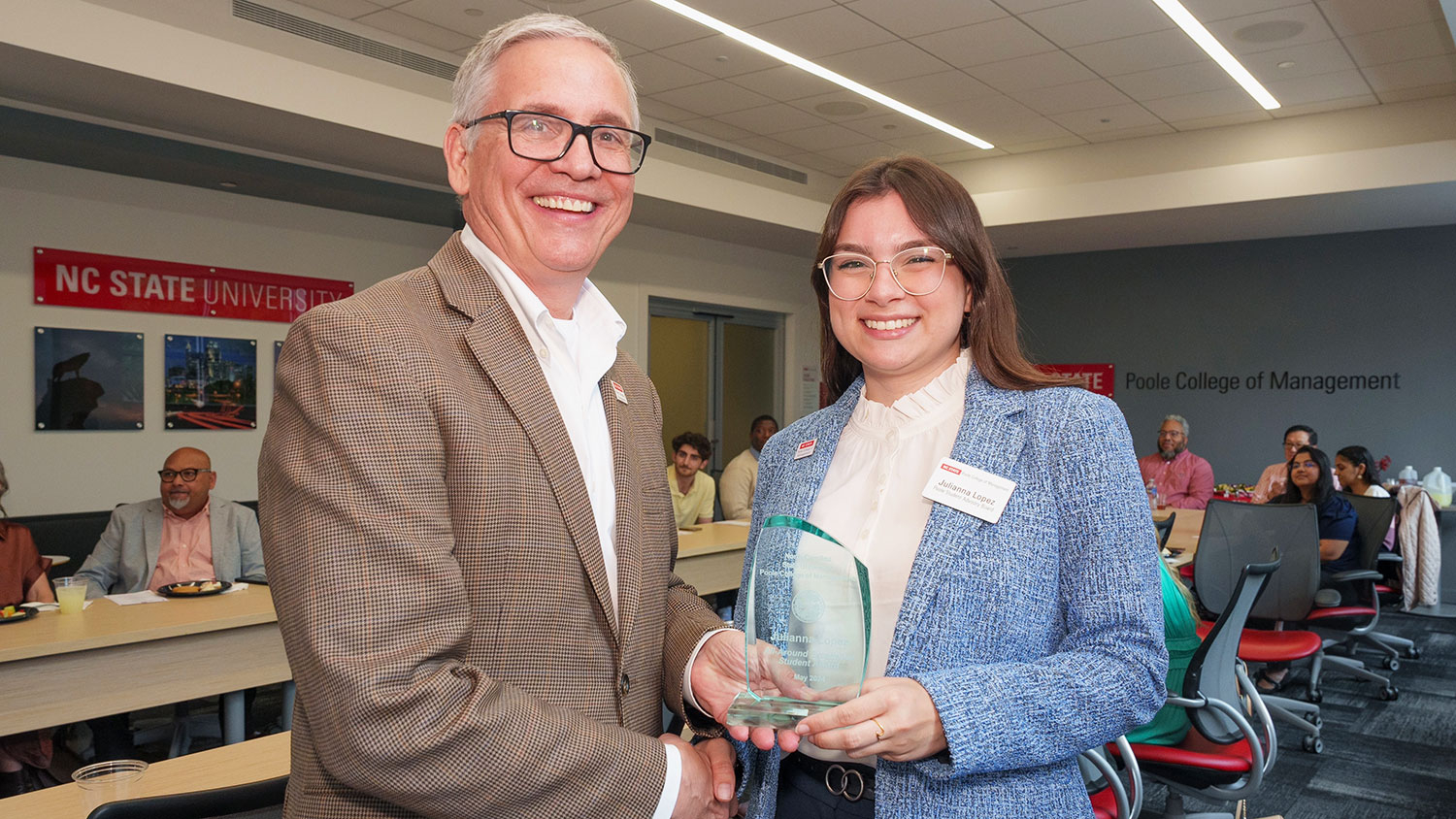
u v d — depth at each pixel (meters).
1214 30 5.48
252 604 3.26
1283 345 9.20
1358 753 4.11
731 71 6.10
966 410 1.18
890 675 1.07
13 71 4.22
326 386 0.91
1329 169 7.06
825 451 1.33
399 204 6.27
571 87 1.08
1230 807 3.37
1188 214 7.95
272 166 5.53
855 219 1.23
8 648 2.57
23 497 5.16
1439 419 8.49
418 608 0.88
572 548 1.02
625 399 1.24
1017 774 1.07
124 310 5.49
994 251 1.23
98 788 1.47
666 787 0.97
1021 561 1.08
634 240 8.11
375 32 5.29
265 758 1.72
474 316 1.04
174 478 3.94
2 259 5.05
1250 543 4.58
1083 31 5.46
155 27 4.34
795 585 1.00
